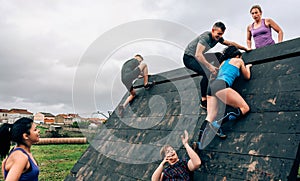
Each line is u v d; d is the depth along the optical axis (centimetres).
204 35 435
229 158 359
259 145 339
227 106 410
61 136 2072
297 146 303
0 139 357
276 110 356
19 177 325
